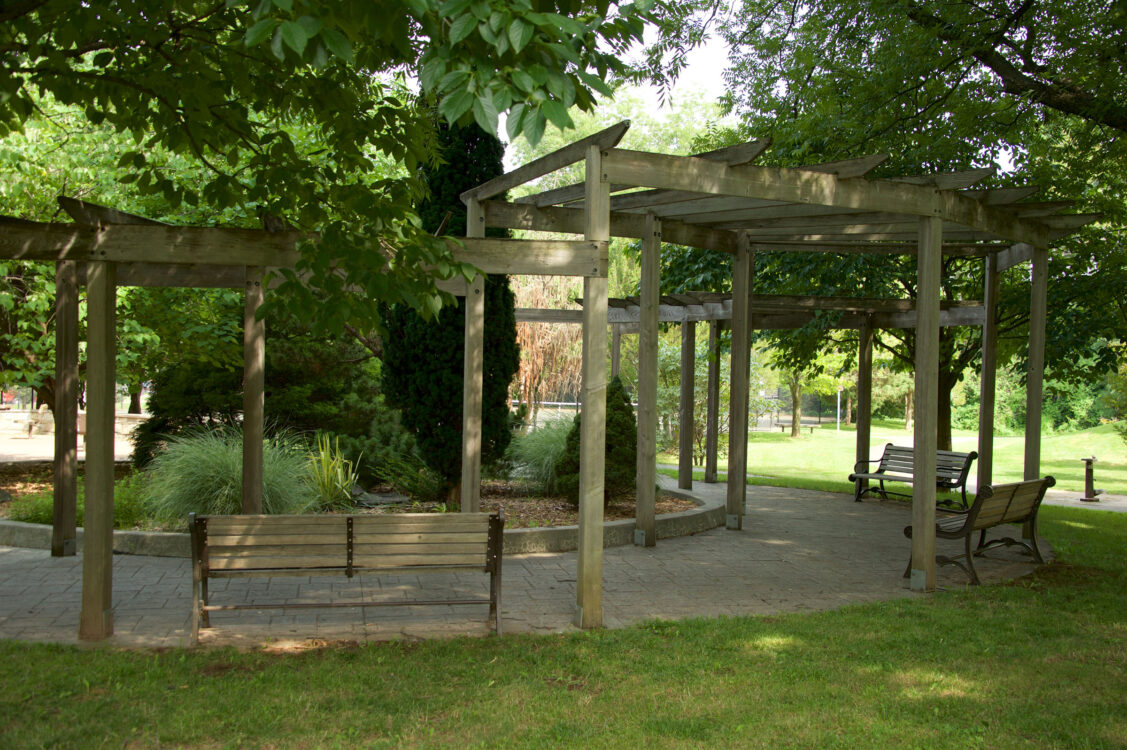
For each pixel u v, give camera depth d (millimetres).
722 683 4219
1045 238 7953
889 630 5238
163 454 9055
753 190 5898
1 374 9945
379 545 4863
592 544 5281
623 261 24781
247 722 3600
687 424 12195
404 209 4879
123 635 4891
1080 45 8312
